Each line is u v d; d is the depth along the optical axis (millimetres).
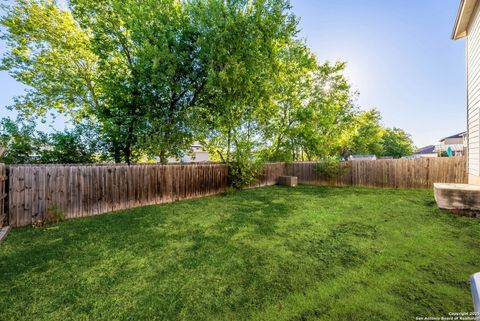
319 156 15227
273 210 5684
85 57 11039
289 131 14688
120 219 4980
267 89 9492
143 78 8828
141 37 8516
